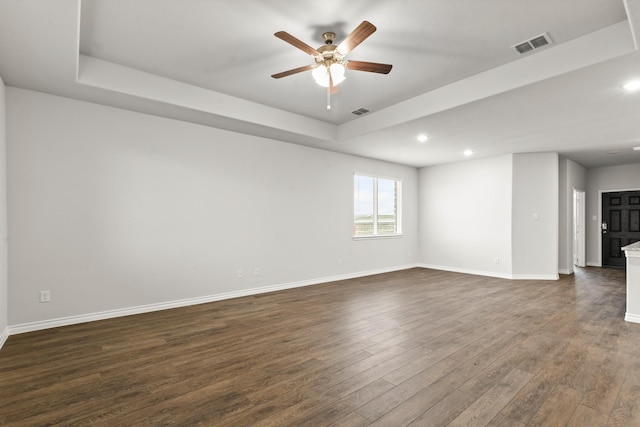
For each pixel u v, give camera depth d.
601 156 6.63
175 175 4.29
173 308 4.23
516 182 6.34
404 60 3.17
